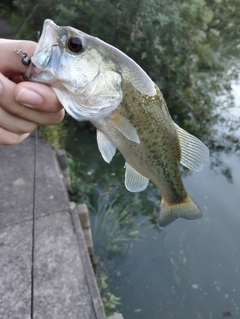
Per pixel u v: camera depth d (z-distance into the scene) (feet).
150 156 0.80
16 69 0.67
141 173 0.84
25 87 0.61
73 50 0.64
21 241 1.56
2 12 4.92
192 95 3.99
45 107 0.64
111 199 2.72
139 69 0.70
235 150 3.62
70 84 0.64
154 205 2.69
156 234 2.41
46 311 1.25
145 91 0.72
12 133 0.68
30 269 1.42
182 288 2.06
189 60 3.98
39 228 1.63
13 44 0.67
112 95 0.68
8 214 1.73
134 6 3.54
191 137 0.84
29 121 0.67
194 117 3.94
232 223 2.58
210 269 2.18
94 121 0.71
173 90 4.04
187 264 2.21
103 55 0.67
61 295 1.31
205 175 3.21
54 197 1.86
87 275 1.39
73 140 3.54
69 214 1.73
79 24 3.76
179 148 0.85
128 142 0.75
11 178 2.01
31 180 2.00
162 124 0.77
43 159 2.23
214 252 2.31
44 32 0.64
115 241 2.29
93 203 2.64
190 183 3.08
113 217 2.50
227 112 4.09
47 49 0.63
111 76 0.67
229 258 2.27
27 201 1.82
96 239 2.28
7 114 0.65
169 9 3.69
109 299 1.83
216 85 4.22
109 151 0.77
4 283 1.36
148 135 0.76
